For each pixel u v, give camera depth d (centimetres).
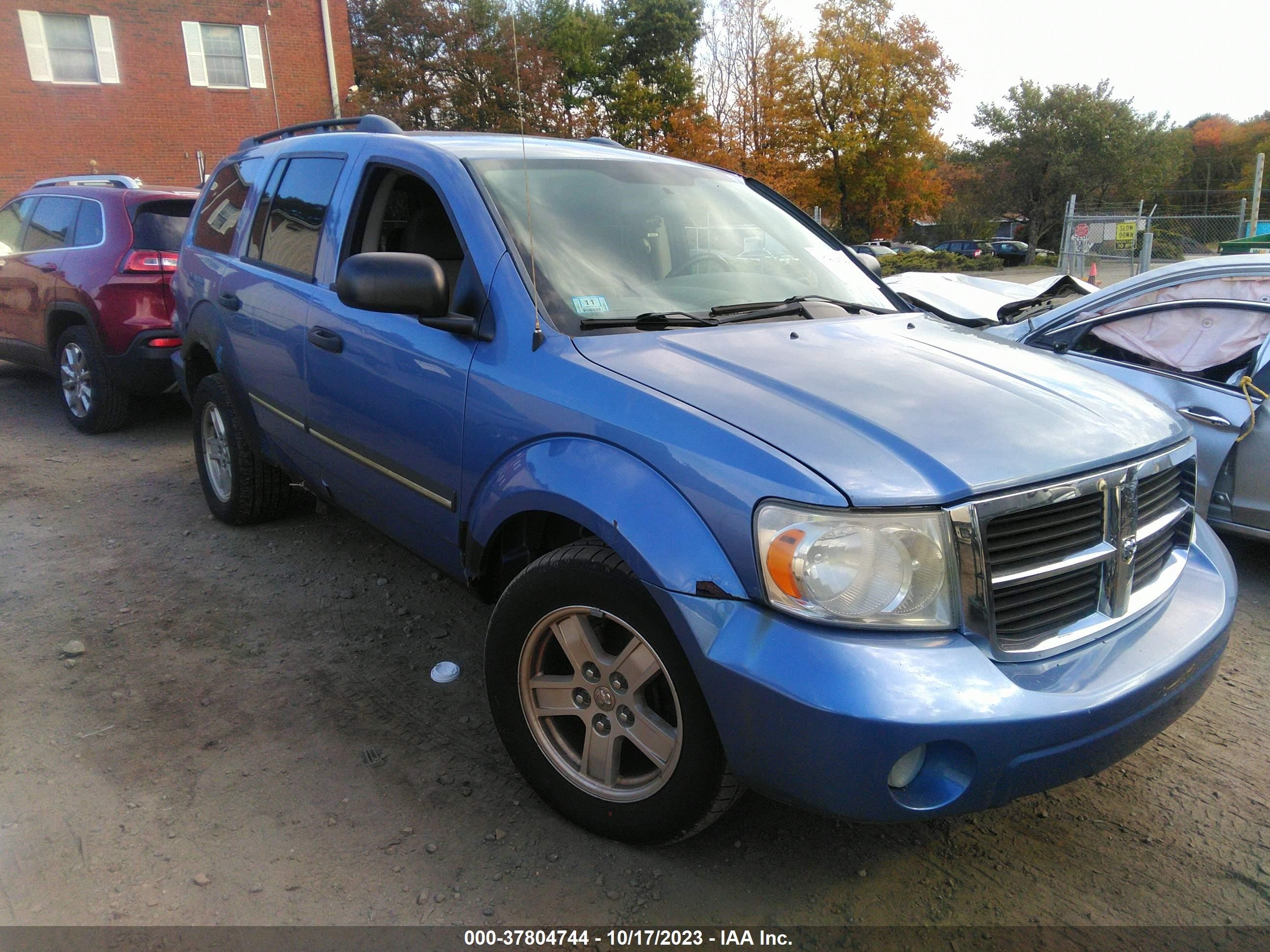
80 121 2145
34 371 895
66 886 224
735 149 2842
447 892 225
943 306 659
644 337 257
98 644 348
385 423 302
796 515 189
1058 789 275
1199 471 424
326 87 2384
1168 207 5050
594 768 240
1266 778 281
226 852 237
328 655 343
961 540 190
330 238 345
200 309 440
